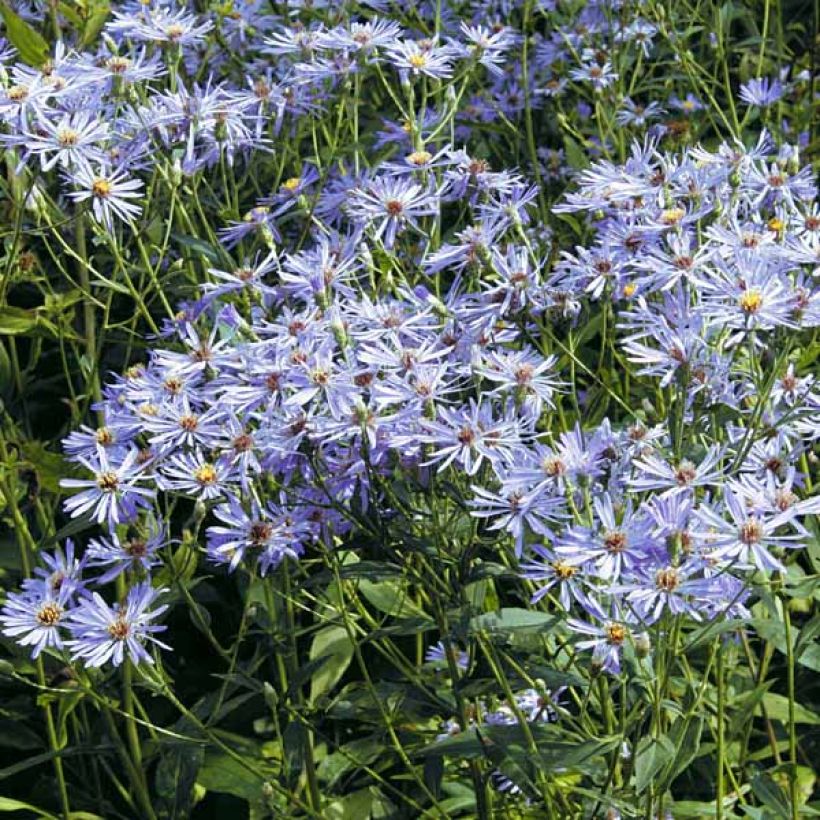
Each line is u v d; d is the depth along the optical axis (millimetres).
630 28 1542
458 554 994
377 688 1097
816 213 1104
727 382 994
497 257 1045
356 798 1153
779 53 1553
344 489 987
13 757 1287
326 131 1305
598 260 1057
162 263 1344
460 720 1037
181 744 1066
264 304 1085
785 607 1019
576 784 1089
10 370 1271
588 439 1045
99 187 1146
